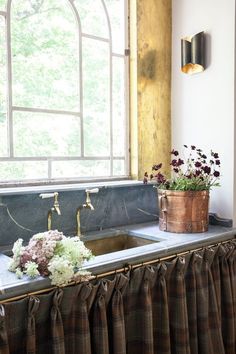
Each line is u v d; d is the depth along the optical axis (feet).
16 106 6.52
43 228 6.52
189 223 7.11
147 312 5.52
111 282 5.07
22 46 6.57
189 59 8.11
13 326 4.26
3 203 6.01
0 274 4.58
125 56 8.23
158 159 8.60
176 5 8.63
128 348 5.51
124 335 5.16
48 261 4.53
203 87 8.17
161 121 8.65
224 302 6.98
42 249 4.59
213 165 8.06
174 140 8.82
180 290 6.00
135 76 8.16
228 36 7.66
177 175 8.17
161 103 8.63
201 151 7.68
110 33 7.97
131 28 8.18
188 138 8.52
